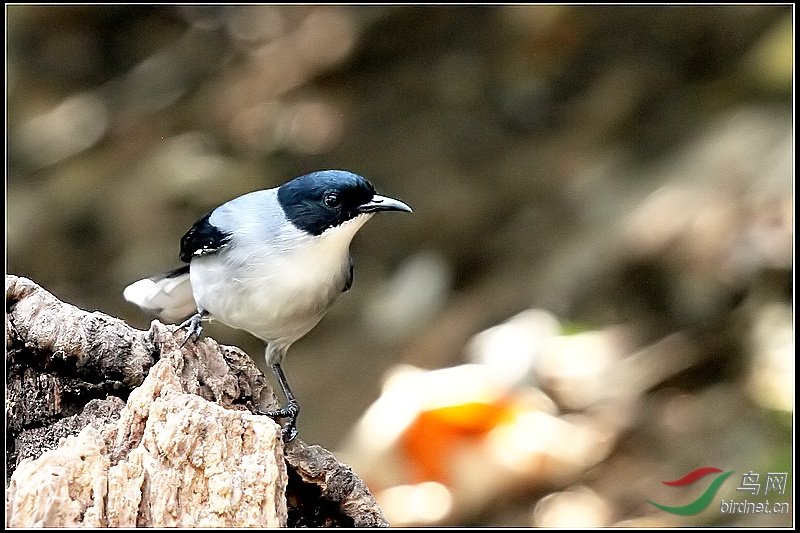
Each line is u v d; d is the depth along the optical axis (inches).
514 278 526.6
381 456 412.5
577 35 616.1
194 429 214.8
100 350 254.8
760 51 534.9
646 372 456.8
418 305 533.0
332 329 549.0
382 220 592.7
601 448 426.3
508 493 403.5
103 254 603.2
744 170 478.9
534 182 577.6
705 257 462.0
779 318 444.8
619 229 494.9
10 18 733.9
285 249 297.7
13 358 254.1
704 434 430.3
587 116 594.2
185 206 613.0
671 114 570.3
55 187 649.0
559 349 462.3
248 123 657.0
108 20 749.9
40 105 713.6
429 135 633.6
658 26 601.6
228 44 720.3
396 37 667.4
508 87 630.5
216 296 305.3
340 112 653.9
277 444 219.8
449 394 424.5
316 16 695.1
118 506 206.5
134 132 681.0
